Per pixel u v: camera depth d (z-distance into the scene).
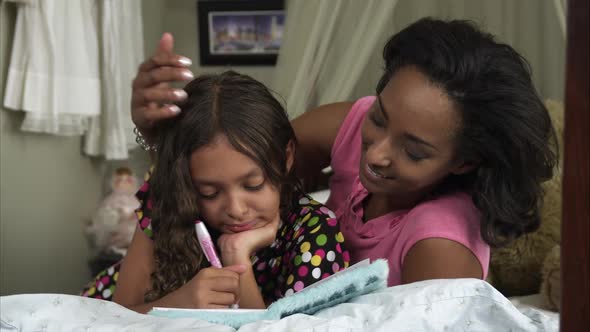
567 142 0.43
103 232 2.80
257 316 0.70
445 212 0.94
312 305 0.70
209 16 3.74
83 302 0.71
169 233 0.98
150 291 1.00
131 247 1.06
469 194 0.99
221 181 0.94
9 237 2.41
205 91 0.97
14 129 2.41
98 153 2.75
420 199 1.03
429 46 0.87
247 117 0.94
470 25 0.93
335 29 2.04
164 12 3.81
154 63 0.90
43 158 2.60
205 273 0.90
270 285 1.06
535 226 0.97
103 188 3.06
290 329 0.62
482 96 0.85
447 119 0.85
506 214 0.92
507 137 0.87
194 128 0.93
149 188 1.07
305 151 1.26
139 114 0.93
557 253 1.47
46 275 2.63
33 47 2.26
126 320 0.68
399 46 0.92
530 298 1.58
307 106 2.05
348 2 2.02
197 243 0.99
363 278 0.70
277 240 1.06
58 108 2.32
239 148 0.93
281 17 3.69
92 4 2.58
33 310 0.68
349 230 1.10
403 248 0.95
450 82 0.85
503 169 0.90
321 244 1.00
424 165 0.88
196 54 3.83
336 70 2.04
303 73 2.02
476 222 0.95
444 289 0.65
